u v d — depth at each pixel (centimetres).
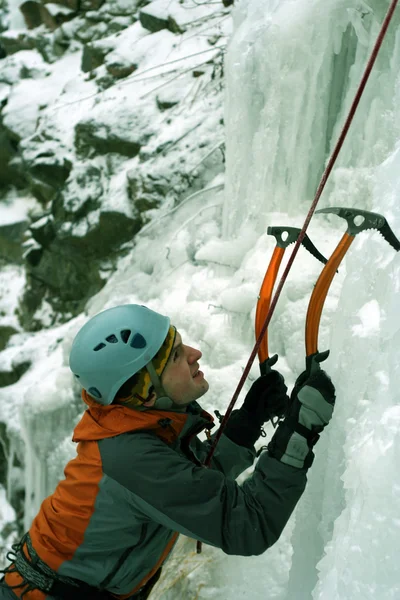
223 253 284
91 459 149
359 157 248
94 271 462
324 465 174
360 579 117
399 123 202
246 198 290
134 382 150
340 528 135
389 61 235
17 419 427
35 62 622
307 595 172
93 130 476
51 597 154
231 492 143
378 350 147
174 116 447
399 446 119
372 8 233
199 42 479
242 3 291
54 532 154
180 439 157
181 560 216
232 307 257
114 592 156
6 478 457
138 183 421
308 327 149
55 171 517
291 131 263
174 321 308
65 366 387
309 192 267
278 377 170
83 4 603
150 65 497
